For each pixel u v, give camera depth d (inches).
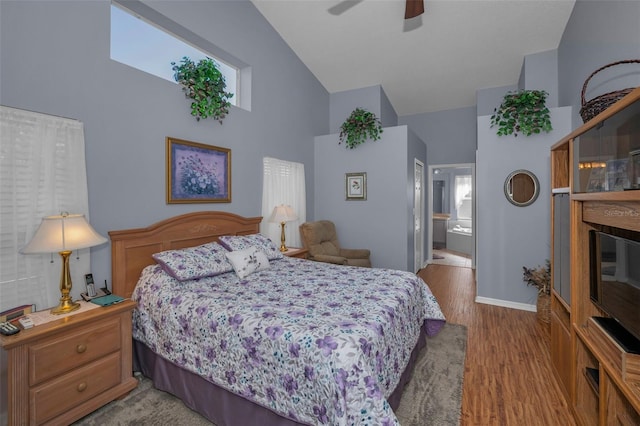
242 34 141.2
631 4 80.5
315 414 55.7
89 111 87.1
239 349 66.1
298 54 181.3
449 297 166.4
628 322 51.3
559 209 88.3
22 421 61.9
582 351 71.6
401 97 222.4
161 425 70.9
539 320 129.4
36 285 76.9
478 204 154.6
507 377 89.7
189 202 116.2
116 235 92.0
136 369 91.5
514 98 144.3
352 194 191.9
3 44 71.0
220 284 95.0
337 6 126.0
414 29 155.9
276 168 163.5
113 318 77.7
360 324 63.9
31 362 62.9
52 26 79.4
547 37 151.3
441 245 333.7
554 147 92.4
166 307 81.5
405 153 177.6
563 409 75.7
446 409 75.6
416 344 94.0
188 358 75.4
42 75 77.4
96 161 88.9
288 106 173.9
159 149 106.1
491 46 162.6
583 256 71.1
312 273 110.0
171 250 103.8
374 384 53.8
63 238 69.9
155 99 104.8
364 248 189.9
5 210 71.9
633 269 50.1
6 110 71.4
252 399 64.1
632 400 43.9
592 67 109.2
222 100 125.1
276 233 163.6
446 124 240.2
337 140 195.8
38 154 76.7
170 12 109.0
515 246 147.8
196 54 129.3
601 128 57.0
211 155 125.1
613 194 51.7
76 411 69.9
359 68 190.9
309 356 56.9
